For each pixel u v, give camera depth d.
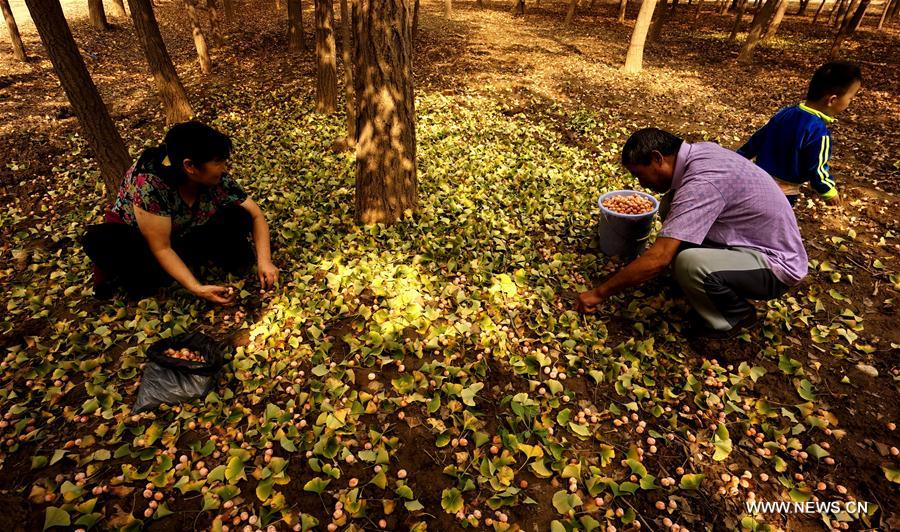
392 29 3.55
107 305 3.39
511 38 16.59
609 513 2.19
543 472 2.34
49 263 3.91
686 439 2.54
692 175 2.60
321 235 4.21
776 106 9.26
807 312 3.40
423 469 2.41
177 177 2.82
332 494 2.28
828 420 2.64
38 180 5.56
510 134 7.13
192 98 8.58
